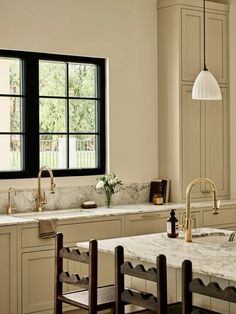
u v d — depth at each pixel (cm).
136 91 629
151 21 638
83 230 523
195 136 633
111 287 391
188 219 404
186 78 625
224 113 657
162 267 298
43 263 500
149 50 637
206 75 525
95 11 598
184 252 362
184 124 624
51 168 582
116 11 613
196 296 350
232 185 659
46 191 567
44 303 501
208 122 643
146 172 636
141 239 412
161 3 634
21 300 488
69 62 593
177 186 623
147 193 634
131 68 625
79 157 602
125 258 371
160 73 641
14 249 483
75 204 585
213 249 373
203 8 637
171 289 366
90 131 610
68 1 580
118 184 598
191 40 629
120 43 616
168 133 633
